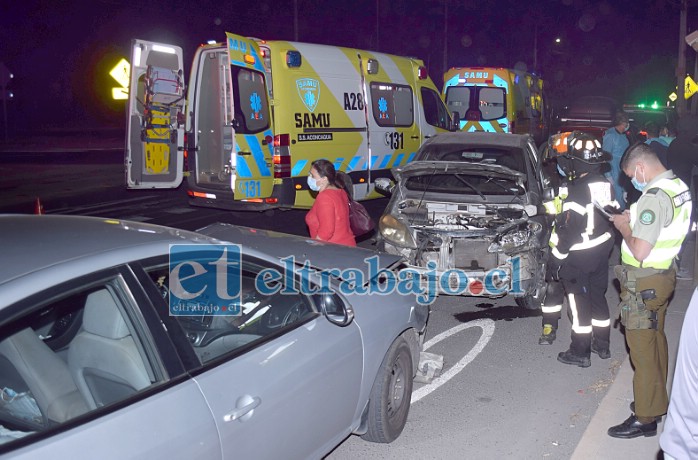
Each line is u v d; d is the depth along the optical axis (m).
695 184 7.87
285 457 3.12
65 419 2.50
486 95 16.23
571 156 4.97
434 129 12.44
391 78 11.22
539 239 6.32
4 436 2.37
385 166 11.13
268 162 9.06
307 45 9.69
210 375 2.69
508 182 6.80
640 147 3.90
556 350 5.76
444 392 4.93
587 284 5.21
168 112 9.65
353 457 4.02
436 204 6.53
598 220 5.00
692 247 8.62
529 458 4.02
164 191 15.19
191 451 2.48
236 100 8.58
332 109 9.87
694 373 2.30
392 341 3.99
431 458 4.01
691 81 21.14
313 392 3.23
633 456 3.94
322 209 5.40
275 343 3.08
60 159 23.20
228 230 5.17
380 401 3.91
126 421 2.33
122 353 2.63
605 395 4.82
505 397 4.84
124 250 2.65
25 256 2.47
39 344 2.65
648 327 3.96
